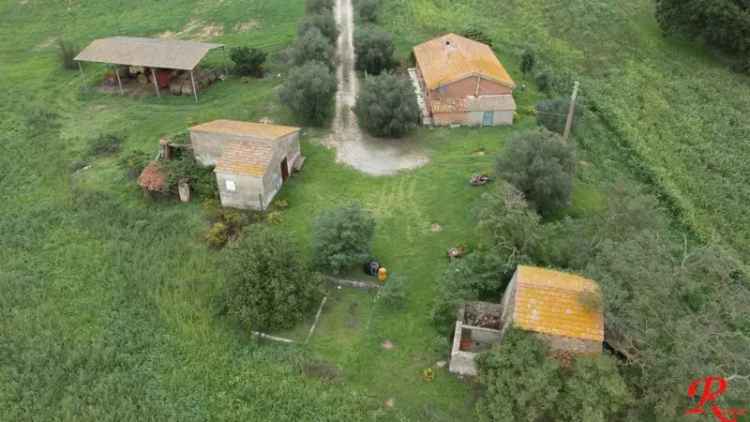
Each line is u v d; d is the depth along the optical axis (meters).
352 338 32.69
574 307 28.80
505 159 41.38
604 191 39.16
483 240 38.03
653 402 26.77
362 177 46.06
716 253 33.28
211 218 41.22
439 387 30.00
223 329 33.28
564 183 39.47
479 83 52.72
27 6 78.25
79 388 29.97
